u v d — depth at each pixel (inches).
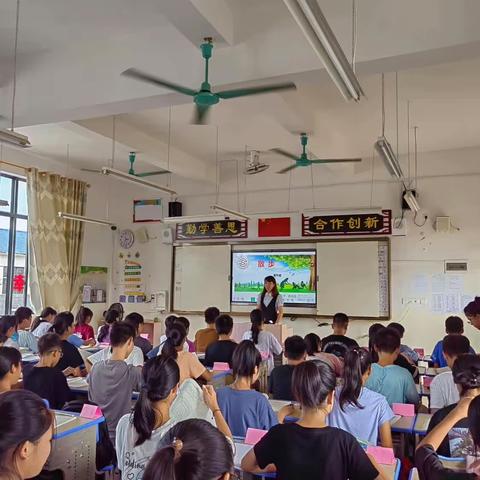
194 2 118.6
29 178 289.9
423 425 110.3
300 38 132.9
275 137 255.6
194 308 332.5
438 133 245.9
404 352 195.0
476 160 271.6
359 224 291.9
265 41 136.4
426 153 281.9
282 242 311.4
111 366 124.4
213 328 220.2
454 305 270.8
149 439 73.4
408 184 284.7
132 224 356.8
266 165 285.3
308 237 303.3
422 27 119.8
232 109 206.1
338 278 294.4
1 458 50.4
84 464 93.2
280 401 127.4
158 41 151.5
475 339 264.7
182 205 343.3
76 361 173.5
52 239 299.7
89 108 163.2
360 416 97.6
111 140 234.5
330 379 70.2
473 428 64.0
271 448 68.6
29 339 215.2
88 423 94.3
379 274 286.7
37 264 289.3
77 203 321.4
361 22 125.0
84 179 332.2
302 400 69.7
